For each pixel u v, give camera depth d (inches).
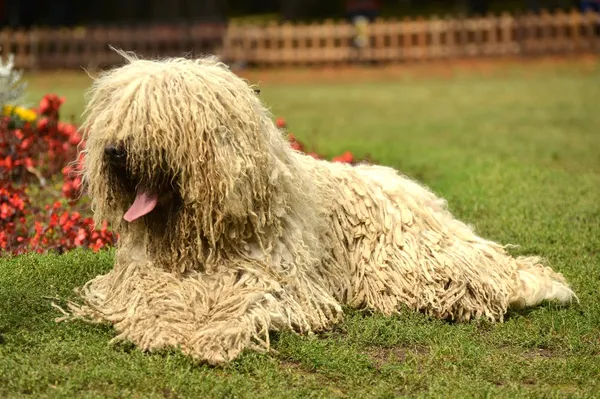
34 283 251.1
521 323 242.5
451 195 403.2
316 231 236.1
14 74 416.8
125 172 213.9
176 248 217.8
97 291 231.5
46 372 192.4
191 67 217.6
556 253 311.6
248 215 218.1
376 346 224.7
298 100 964.0
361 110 859.4
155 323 208.4
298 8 1724.9
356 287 245.8
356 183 251.0
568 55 1352.1
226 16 1771.7
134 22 1644.9
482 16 1512.1
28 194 373.7
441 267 243.4
